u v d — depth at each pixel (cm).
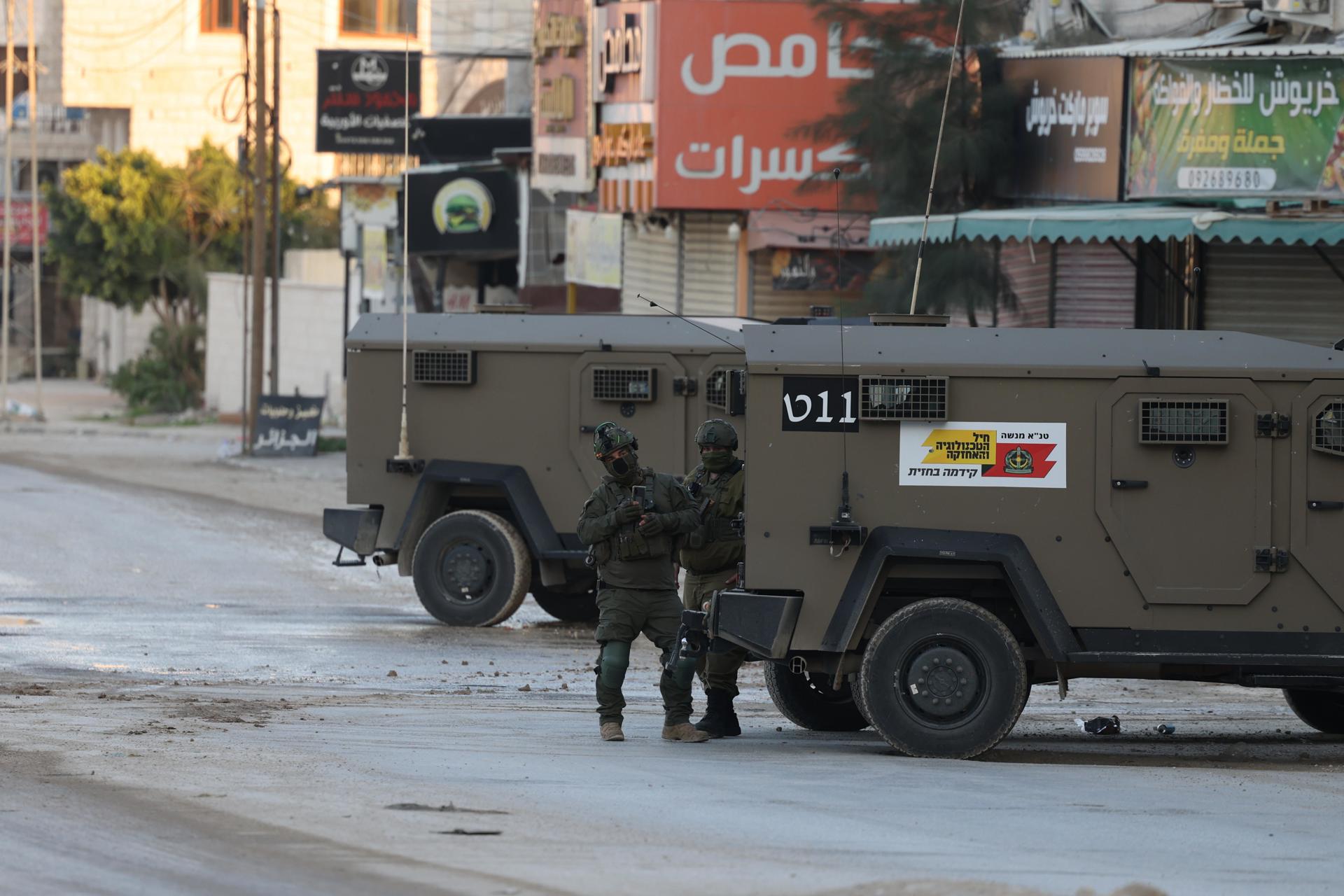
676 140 10900
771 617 3691
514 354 6141
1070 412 3688
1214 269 7688
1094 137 7756
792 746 3966
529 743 3878
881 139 8919
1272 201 6512
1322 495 3669
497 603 6169
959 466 3691
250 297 19138
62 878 2573
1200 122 7175
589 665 5375
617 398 6066
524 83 18850
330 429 17675
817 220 10731
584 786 3331
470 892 2509
